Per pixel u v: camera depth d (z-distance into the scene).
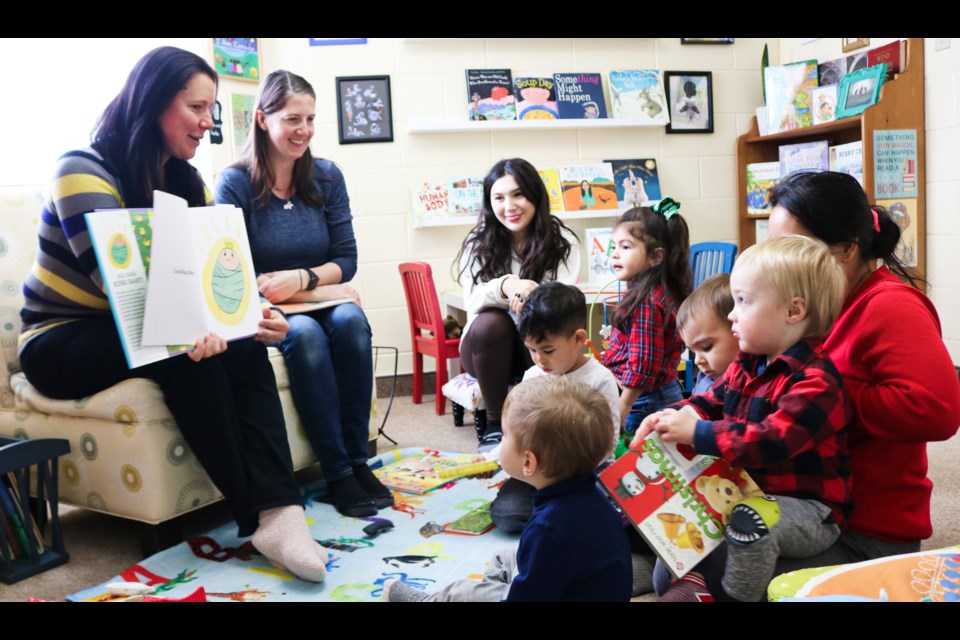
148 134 1.88
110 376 1.86
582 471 1.25
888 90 3.26
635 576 1.59
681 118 3.98
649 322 2.27
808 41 3.94
